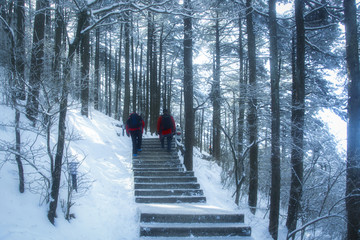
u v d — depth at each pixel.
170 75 21.12
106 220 5.07
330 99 8.98
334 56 8.94
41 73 4.75
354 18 5.75
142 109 22.17
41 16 7.01
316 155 6.88
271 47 6.34
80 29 4.52
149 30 17.70
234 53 14.91
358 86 5.63
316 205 7.12
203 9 5.82
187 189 6.96
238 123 9.34
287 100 9.82
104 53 25.30
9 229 3.45
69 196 4.50
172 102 28.45
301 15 7.48
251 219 6.35
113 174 7.62
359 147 5.55
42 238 3.58
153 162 8.67
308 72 9.93
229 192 8.05
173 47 19.22
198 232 4.98
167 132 9.60
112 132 12.28
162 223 5.19
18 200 4.09
